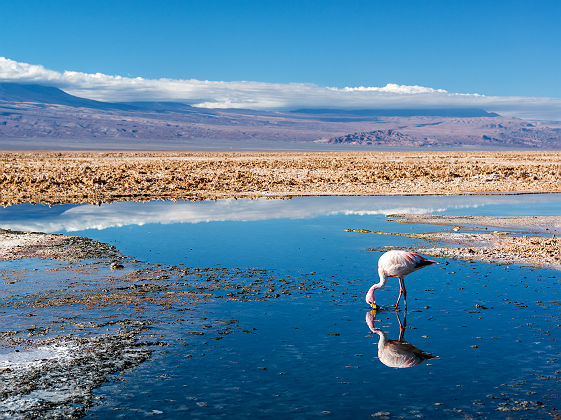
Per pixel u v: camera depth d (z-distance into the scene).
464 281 13.07
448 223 21.34
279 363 8.38
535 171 45.88
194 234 18.97
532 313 10.75
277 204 27.11
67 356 8.53
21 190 30.55
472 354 8.79
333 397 7.37
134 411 6.94
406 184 35.69
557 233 19.31
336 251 16.27
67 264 14.51
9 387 7.50
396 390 7.58
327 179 38.16
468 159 74.50
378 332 9.70
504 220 21.97
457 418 6.88
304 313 10.70
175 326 9.90
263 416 6.86
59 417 6.77
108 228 20.12
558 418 6.88
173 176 39.59
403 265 10.86
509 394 7.49
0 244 16.77
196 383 7.70
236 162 59.25
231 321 10.20
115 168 46.72
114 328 9.77
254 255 15.70
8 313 10.55
